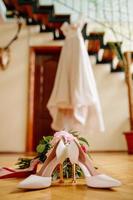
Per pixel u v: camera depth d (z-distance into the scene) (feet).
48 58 14.26
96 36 12.14
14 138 12.98
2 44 13.99
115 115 13.29
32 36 14.10
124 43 14.28
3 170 3.62
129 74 11.58
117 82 13.61
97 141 12.97
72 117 9.34
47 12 11.39
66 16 11.59
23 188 2.81
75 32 9.80
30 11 11.97
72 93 8.95
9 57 13.82
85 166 3.00
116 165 5.88
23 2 11.03
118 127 13.17
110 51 12.45
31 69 13.69
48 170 2.95
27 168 3.65
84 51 9.54
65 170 3.53
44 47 13.88
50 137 3.67
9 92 13.44
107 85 13.56
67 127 9.27
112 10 14.69
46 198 2.44
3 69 13.66
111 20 14.56
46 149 3.49
